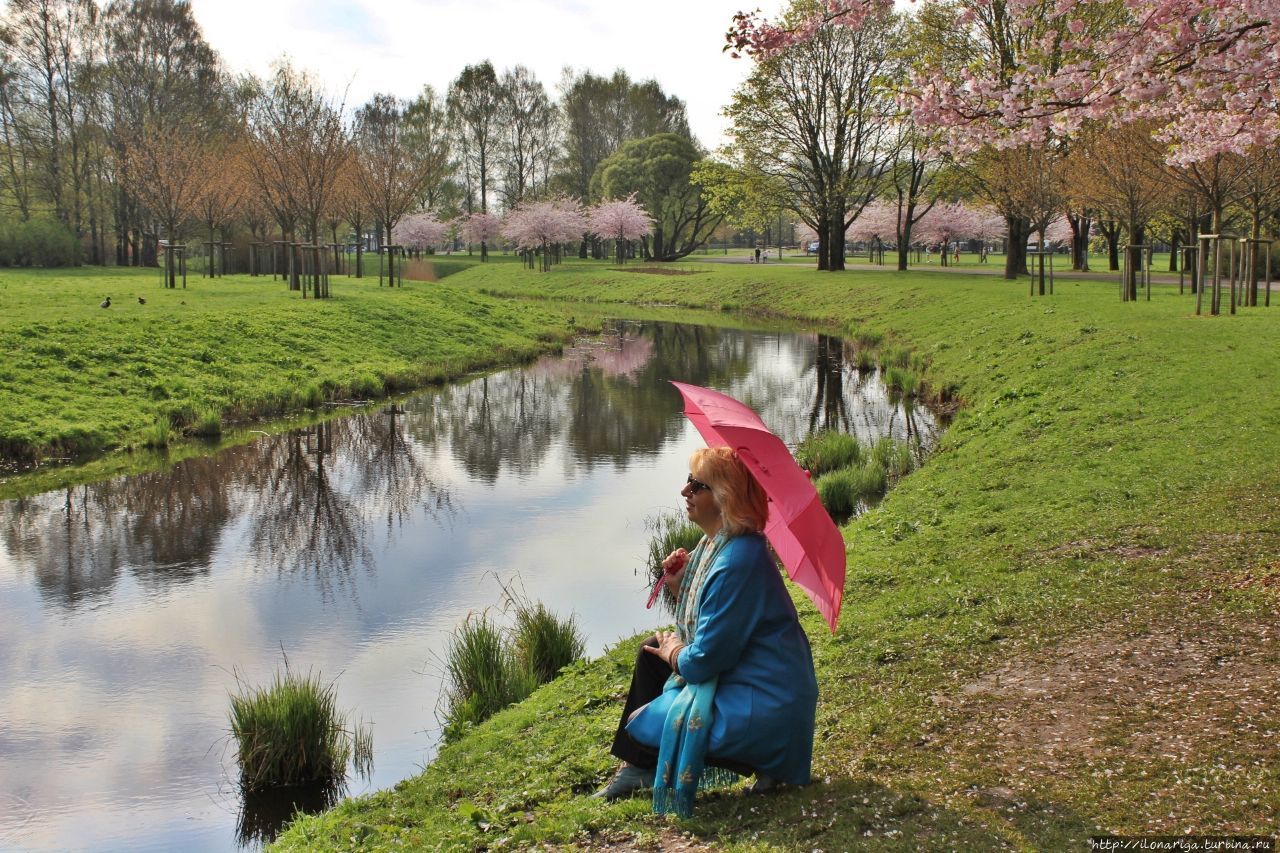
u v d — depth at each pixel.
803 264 72.62
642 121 93.06
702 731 4.25
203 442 19.36
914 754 5.00
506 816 5.18
